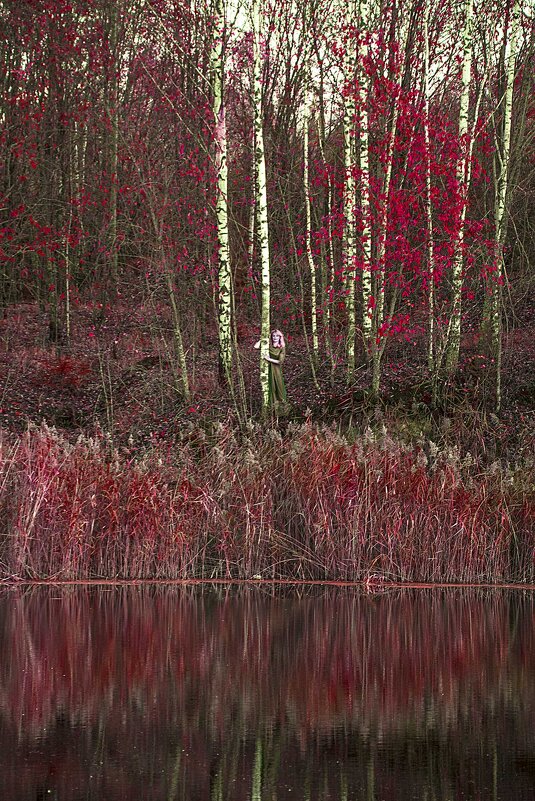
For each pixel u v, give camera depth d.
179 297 27.69
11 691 8.91
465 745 7.33
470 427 20.42
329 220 26.14
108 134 29.78
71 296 31.67
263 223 21.55
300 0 30.52
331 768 6.75
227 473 16.44
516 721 8.00
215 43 23.05
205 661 10.23
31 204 29.80
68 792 6.16
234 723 7.93
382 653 10.66
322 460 16.22
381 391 22.30
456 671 9.82
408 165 24.25
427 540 16.05
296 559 16.14
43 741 7.34
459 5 26.75
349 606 13.62
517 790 6.26
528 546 16.14
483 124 24.39
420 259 23.39
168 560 16.11
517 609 13.50
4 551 15.84
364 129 22.89
